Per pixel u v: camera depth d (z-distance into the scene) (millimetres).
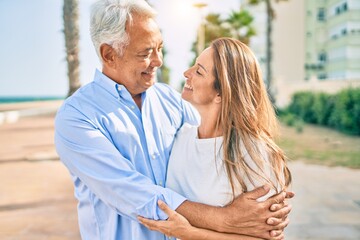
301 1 34562
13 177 7496
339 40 34312
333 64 35469
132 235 1632
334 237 4402
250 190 1532
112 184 1518
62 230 4695
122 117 1666
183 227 1467
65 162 1644
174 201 1491
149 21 1640
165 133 1778
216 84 1585
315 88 19391
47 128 16328
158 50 1713
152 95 1837
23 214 5285
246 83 1564
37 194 6281
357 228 4676
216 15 22797
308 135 13266
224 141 1555
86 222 1728
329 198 6008
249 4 23500
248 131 1543
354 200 5879
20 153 10109
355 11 32656
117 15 1594
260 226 1476
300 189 6559
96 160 1544
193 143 1668
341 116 14305
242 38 23094
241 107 1551
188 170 1645
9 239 4438
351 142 11727
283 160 1590
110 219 1652
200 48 18766
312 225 4789
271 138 1649
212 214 1472
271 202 1488
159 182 1698
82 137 1574
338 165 8555
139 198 1495
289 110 19594
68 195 6203
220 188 1559
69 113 1609
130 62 1650
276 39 34938
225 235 1479
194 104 1672
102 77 1701
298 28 34906
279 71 35281
